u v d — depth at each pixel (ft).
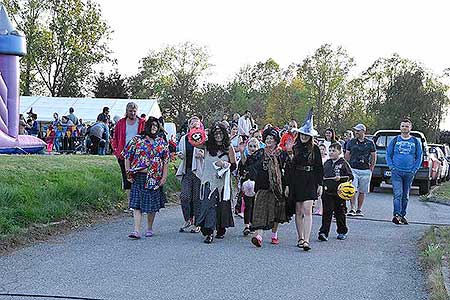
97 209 41.42
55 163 50.55
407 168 43.32
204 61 281.95
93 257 28.40
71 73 211.82
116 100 146.20
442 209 55.36
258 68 326.24
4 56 64.49
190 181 36.65
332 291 23.84
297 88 264.11
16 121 67.15
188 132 37.06
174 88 275.80
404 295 23.57
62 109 141.59
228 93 298.97
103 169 50.85
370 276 26.61
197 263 27.84
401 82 222.48
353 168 47.21
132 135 40.93
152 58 281.54
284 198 32.71
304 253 31.30
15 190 36.14
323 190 35.55
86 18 210.79
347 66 260.01
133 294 22.35
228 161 34.22
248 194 35.35
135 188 33.76
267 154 33.01
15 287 22.77
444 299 22.13
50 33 206.90
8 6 199.52
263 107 288.92
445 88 223.51
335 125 250.78
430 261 28.73
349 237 36.94
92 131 85.30
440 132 220.02
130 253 29.58
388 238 36.86
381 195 69.36
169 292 22.79
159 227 37.93
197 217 35.76
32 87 214.07
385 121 221.46
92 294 22.16
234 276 25.62
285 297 22.74
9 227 31.81
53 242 31.68
